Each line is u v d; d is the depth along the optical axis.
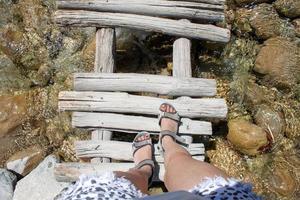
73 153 1.54
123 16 1.53
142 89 1.49
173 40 1.67
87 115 1.45
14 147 1.56
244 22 1.71
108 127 1.45
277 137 1.53
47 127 1.59
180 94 1.49
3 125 1.57
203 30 1.56
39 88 1.66
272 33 1.68
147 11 1.55
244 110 1.60
